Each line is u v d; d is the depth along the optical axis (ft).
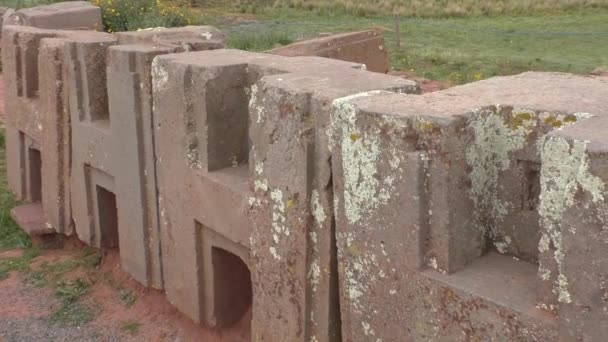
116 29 55.77
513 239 11.68
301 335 14.12
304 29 69.15
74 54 22.17
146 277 20.30
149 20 56.54
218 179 16.53
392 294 11.93
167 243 18.98
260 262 14.90
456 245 11.25
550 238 9.87
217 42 20.68
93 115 22.21
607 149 8.77
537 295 10.23
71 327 20.42
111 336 19.83
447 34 67.67
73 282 22.72
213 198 16.70
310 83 13.99
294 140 13.39
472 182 11.32
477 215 11.56
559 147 9.51
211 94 16.53
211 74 16.44
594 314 9.21
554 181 9.66
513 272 11.26
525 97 11.94
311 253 13.67
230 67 16.69
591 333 9.29
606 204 8.85
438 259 11.29
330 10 84.58
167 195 18.49
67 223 24.62
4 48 27.48
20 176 27.99
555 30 68.64
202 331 18.93
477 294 10.71
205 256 17.97
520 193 11.50
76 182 23.39
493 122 11.55
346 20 77.82
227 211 16.30
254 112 14.38
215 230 16.93
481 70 49.85
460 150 11.00
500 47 60.39
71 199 24.08
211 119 16.70
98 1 56.13
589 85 12.79
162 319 20.20
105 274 22.98
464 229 11.34
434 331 11.37
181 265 18.57
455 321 11.04
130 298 21.39
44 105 24.39
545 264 10.02
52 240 25.76
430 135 10.94
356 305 12.68
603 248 8.97
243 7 85.76
